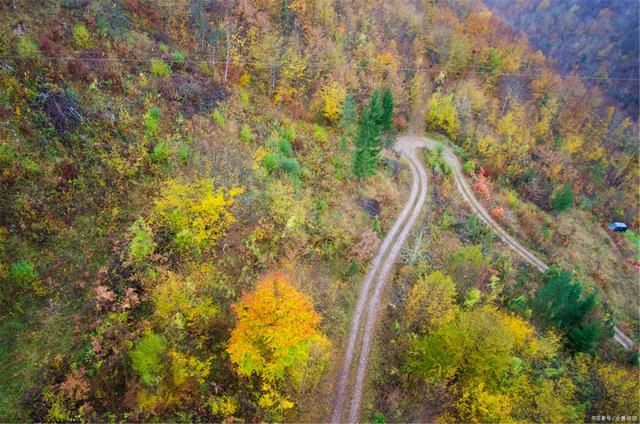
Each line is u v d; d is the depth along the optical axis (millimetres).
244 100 51094
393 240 48375
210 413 26219
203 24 53875
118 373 24922
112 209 31141
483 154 81500
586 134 107688
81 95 35375
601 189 98875
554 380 38438
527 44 132250
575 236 76375
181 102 43281
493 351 31953
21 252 26312
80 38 38969
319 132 57219
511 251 61312
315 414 30125
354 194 51500
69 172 30625
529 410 33875
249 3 63250
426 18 102812
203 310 28719
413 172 66562
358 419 30609
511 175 81000
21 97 31484
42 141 30781
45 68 34312
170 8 51719
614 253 78562
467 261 44938
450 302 38188
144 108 39250
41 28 36562
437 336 33281
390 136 65438
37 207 28141
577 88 117875
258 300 26594
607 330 51031
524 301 47531
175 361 25156
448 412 32156
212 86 48594
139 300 27812
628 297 68375
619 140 111062
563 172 92750
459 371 33375
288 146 48719
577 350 44250
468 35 106938
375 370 34156
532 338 40188
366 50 77750
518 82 107000
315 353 30828
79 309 26312
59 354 24312
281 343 25891
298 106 59844
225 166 40156
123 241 29906
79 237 28844
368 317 38125
